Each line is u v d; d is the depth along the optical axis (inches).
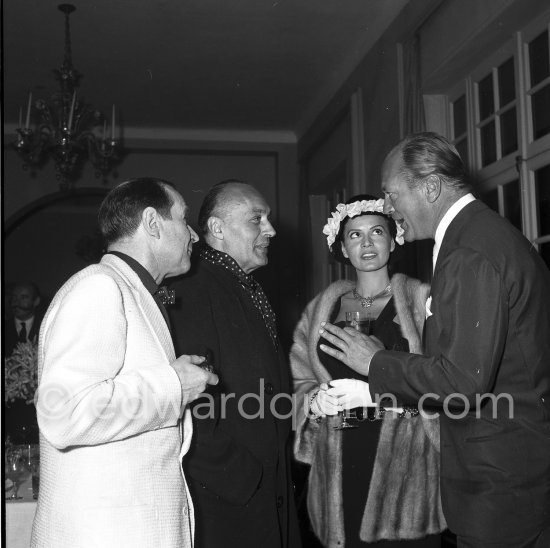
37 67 265.1
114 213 67.6
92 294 59.0
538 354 68.7
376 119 227.0
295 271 324.8
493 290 66.5
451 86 189.8
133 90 286.4
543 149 147.8
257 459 79.7
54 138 229.6
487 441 68.8
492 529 68.0
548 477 68.6
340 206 102.1
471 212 71.4
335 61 259.8
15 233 405.1
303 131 320.5
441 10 179.9
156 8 224.7
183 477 64.3
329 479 92.5
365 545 89.7
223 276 85.7
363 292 101.7
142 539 58.2
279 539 78.5
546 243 148.9
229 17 228.8
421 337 95.1
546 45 149.7
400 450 91.0
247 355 82.0
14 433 120.3
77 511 57.4
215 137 328.5
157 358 62.6
